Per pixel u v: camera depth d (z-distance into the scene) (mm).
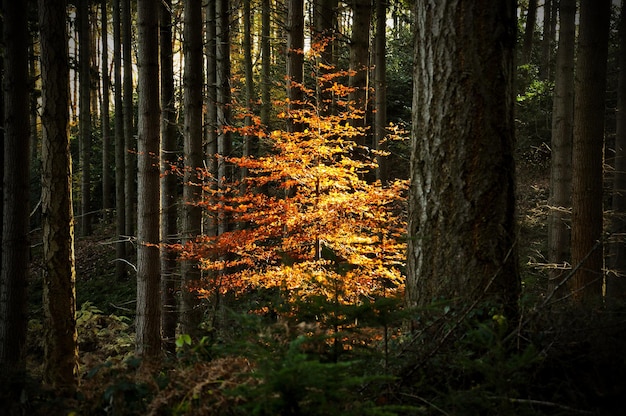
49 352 4812
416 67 3383
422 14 3307
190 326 7656
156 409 2176
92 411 2611
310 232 6309
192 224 7906
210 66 11562
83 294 12953
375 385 2367
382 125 10281
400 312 2377
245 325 2201
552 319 2639
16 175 4992
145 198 6605
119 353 7336
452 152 3152
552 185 8281
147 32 6473
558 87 8031
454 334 2643
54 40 4703
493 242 3055
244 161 6555
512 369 2111
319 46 7398
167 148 8633
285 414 1710
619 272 7148
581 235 5633
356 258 6066
